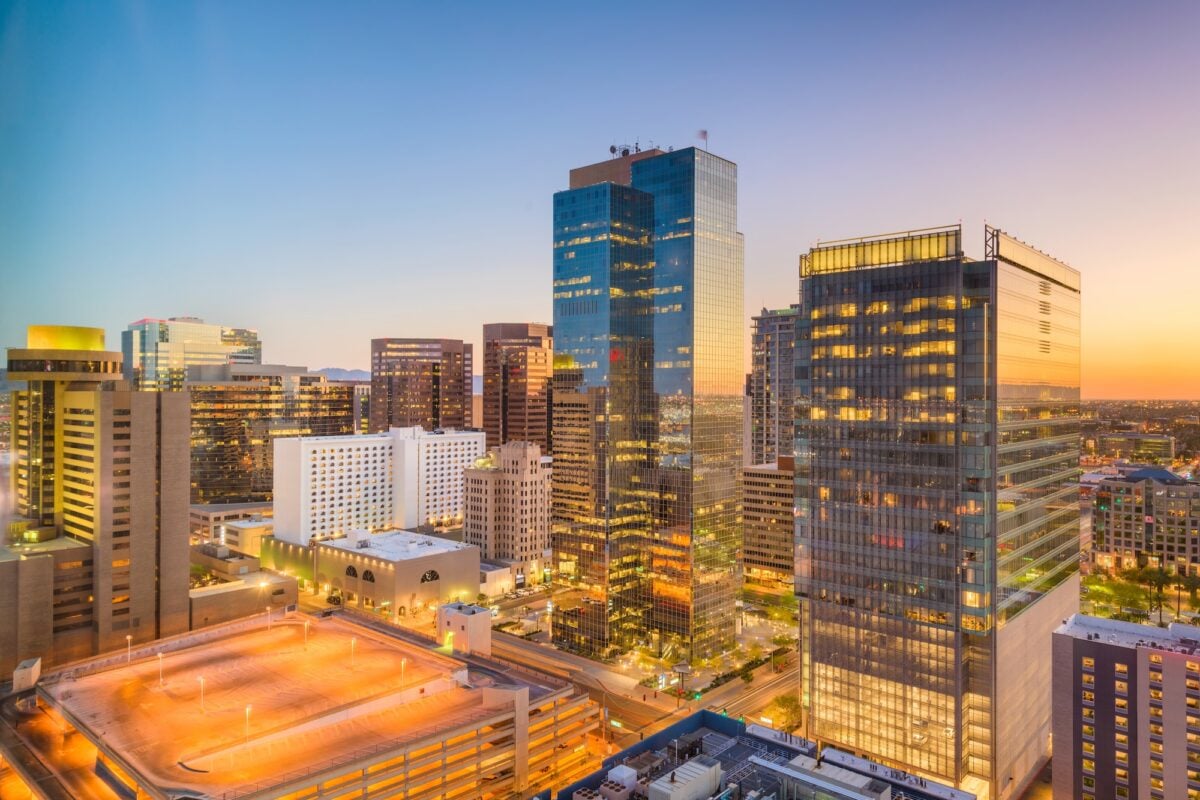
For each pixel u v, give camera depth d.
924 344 160.25
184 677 152.62
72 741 134.00
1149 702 137.38
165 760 119.12
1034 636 173.38
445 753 132.25
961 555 154.62
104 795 119.12
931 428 158.75
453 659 165.88
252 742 125.12
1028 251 170.25
